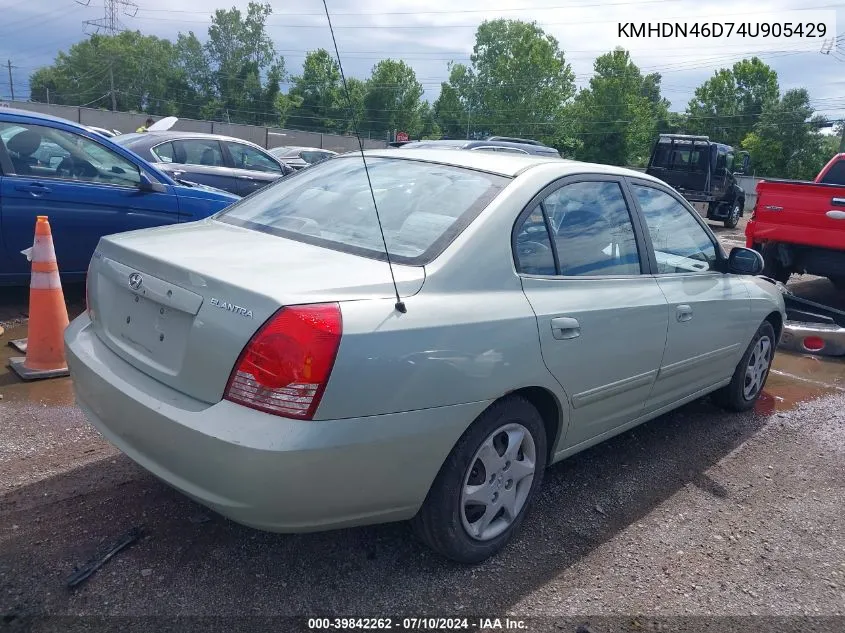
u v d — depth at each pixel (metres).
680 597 2.86
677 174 21.62
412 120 70.44
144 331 2.71
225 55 76.00
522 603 2.73
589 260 3.35
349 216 3.14
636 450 4.25
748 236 7.86
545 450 3.13
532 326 2.87
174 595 2.60
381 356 2.38
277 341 2.28
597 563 3.03
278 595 2.65
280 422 2.26
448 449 2.61
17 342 5.12
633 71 69.25
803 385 5.83
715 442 4.46
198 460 2.34
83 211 5.85
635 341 3.46
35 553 2.77
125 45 86.56
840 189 7.06
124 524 3.00
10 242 5.57
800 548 3.30
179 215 6.40
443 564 2.91
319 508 2.37
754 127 70.94
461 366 2.59
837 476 4.10
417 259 2.74
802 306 7.43
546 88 79.38
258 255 2.74
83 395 2.91
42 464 3.47
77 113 45.16
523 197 3.09
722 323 4.28
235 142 10.59
